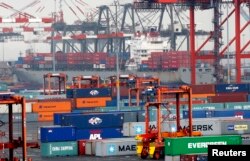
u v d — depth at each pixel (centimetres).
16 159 13888
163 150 19562
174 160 17138
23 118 13588
